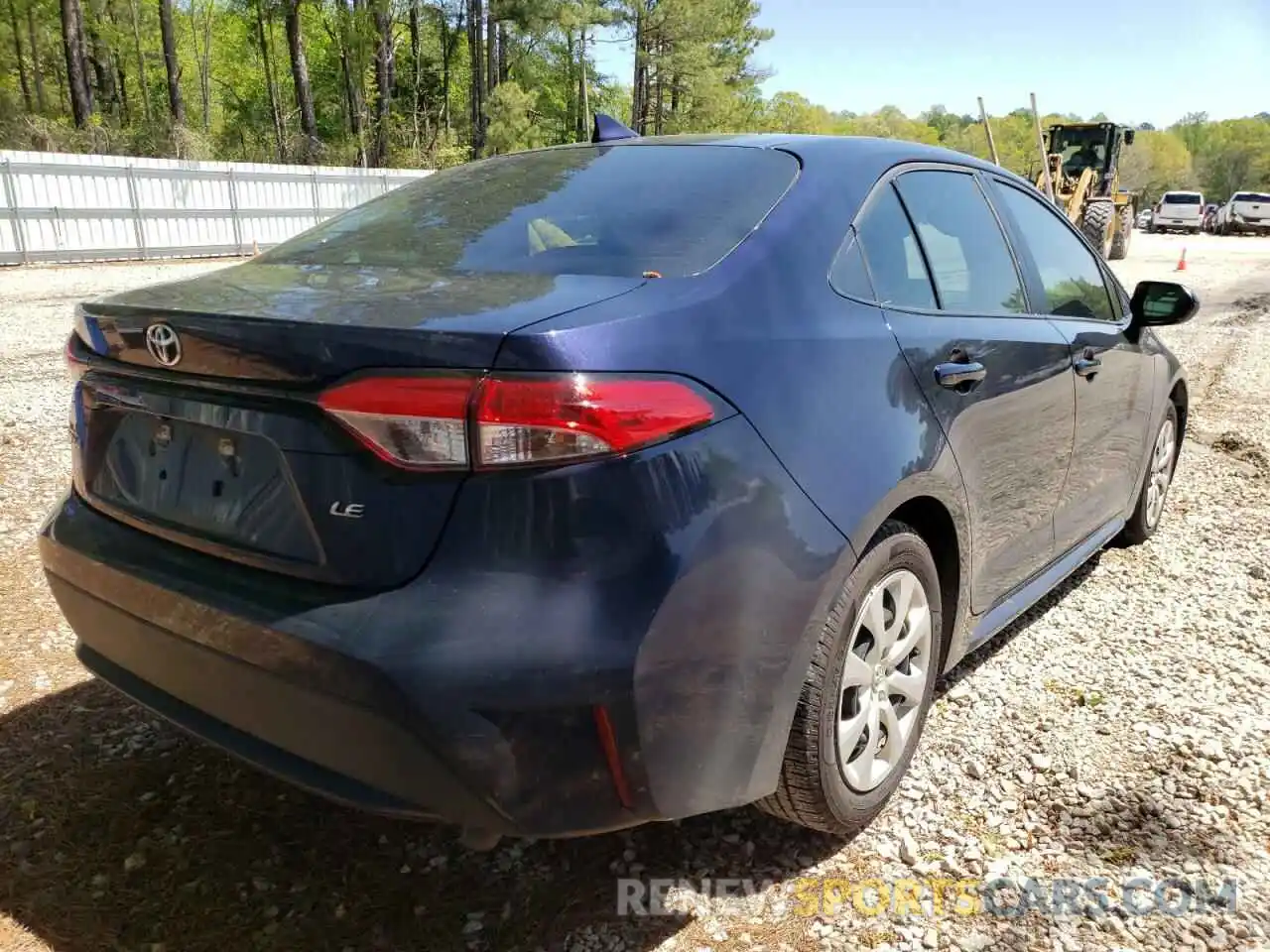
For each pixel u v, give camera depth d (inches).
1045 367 119.4
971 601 110.9
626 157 110.9
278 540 75.9
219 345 76.0
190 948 82.7
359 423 70.4
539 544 68.7
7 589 150.3
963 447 101.7
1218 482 219.6
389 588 70.7
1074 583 162.6
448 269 89.0
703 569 72.6
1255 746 114.2
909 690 100.1
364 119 1611.7
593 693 68.7
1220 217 1635.1
